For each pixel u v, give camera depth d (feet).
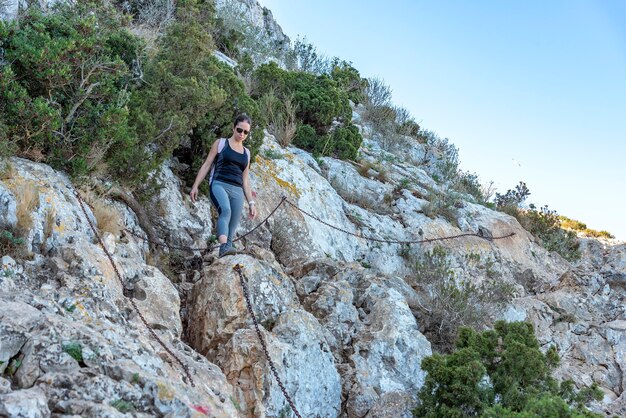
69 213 22.57
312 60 79.25
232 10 67.82
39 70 23.54
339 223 41.39
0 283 17.53
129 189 28.04
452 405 22.65
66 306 18.34
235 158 26.86
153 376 15.76
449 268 43.60
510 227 55.72
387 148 65.77
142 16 48.88
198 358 21.43
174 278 27.91
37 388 13.71
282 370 22.91
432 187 56.18
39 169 23.29
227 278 25.58
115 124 25.02
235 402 20.39
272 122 47.44
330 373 25.43
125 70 26.53
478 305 38.22
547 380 23.38
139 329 20.18
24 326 15.26
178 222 30.27
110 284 21.07
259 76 51.57
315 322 26.30
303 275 33.17
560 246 61.87
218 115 33.50
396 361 28.19
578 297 48.19
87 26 25.27
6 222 20.13
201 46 31.42
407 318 29.99
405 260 43.75
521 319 42.24
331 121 51.98
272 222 36.45
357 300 31.40
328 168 48.29
